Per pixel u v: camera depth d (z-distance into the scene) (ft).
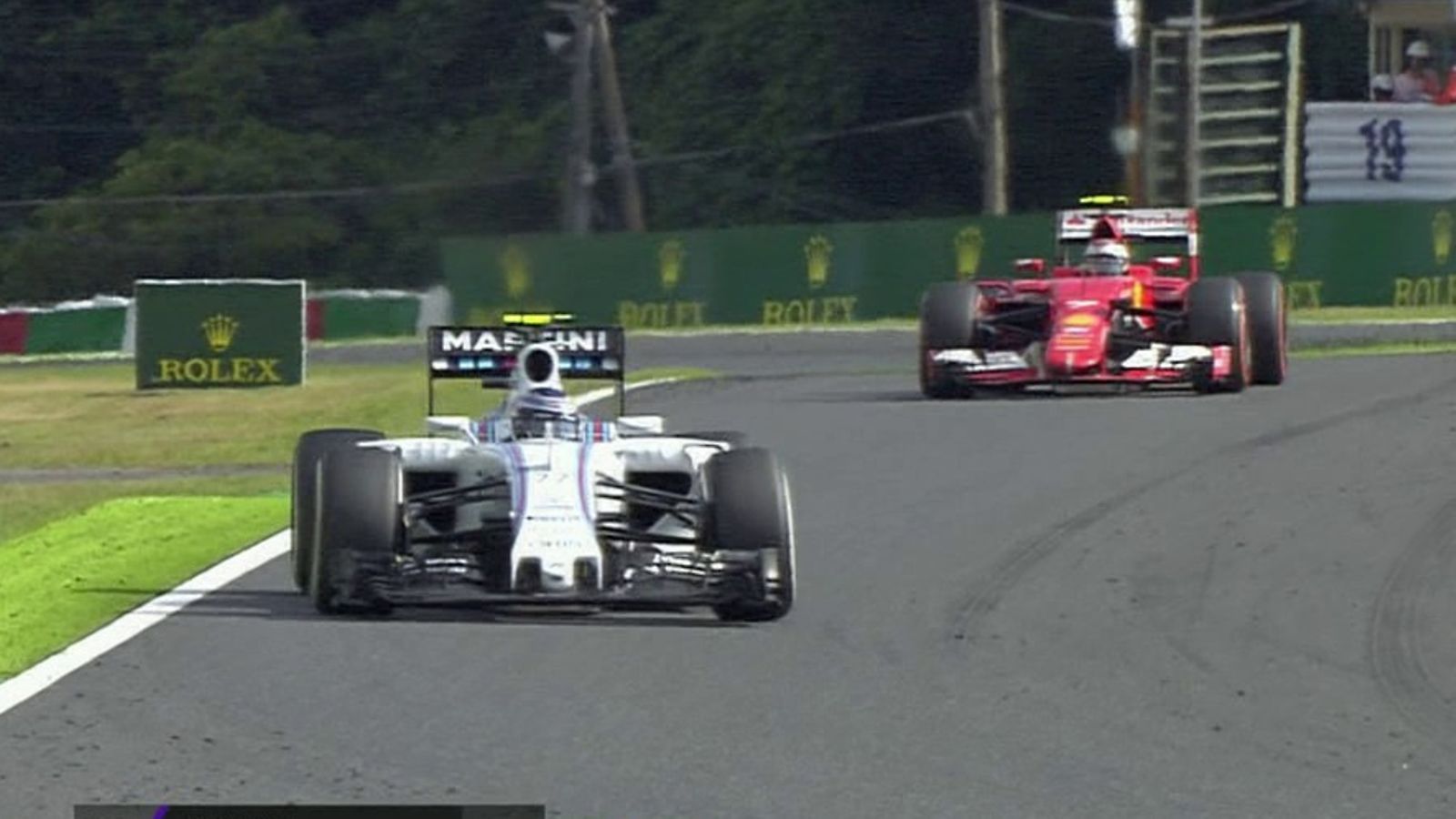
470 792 96.17
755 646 125.90
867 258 457.68
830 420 232.94
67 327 493.36
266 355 341.21
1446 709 113.09
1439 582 144.15
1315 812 95.04
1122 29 563.48
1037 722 109.81
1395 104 564.30
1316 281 447.83
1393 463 188.96
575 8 574.56
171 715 108.58
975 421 225.56
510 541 131.75
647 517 144.15
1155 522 166.09
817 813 94.12
